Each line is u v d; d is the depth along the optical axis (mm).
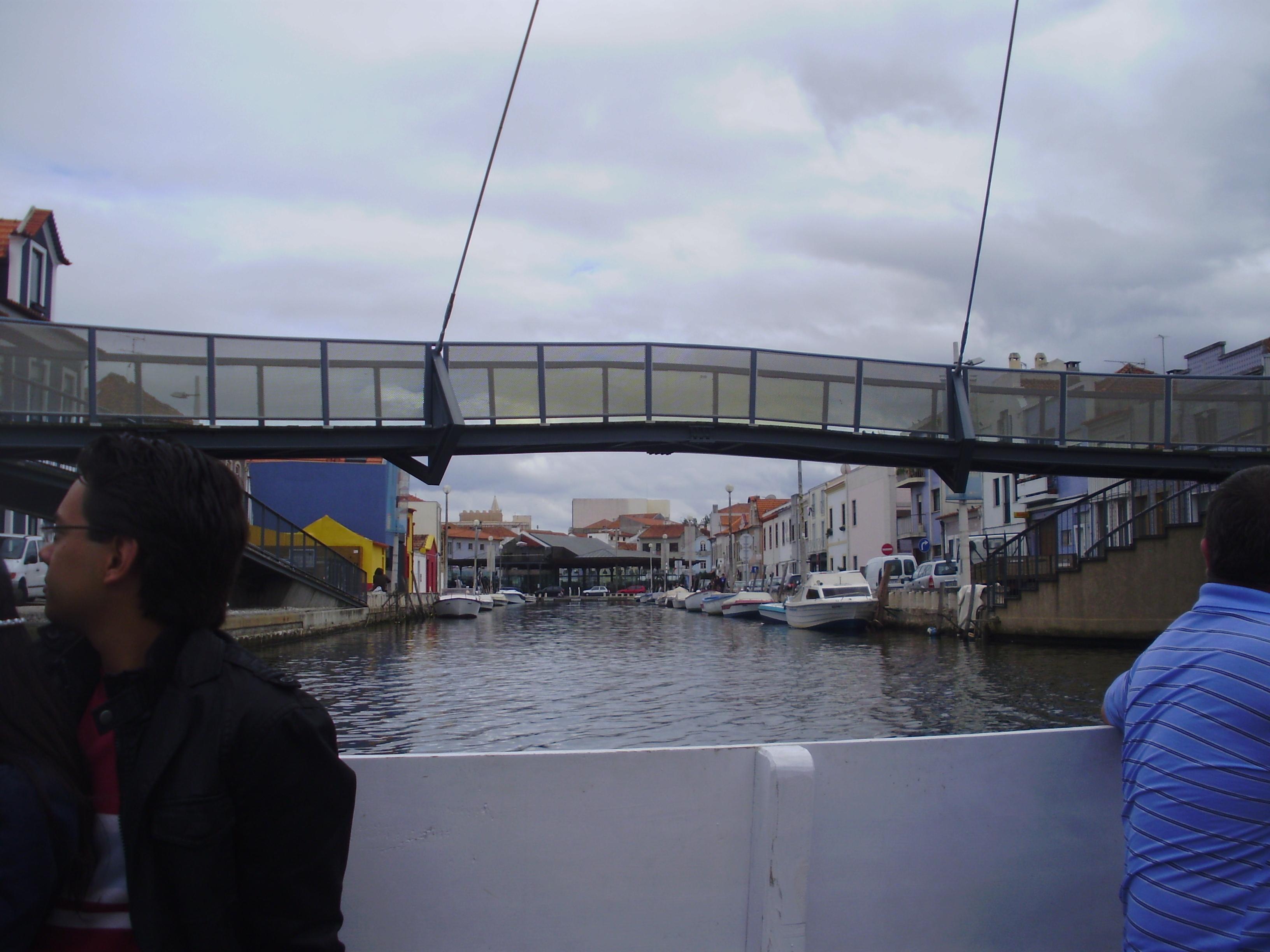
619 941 2457
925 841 2674
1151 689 2264
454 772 2424
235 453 16734
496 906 2406
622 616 71000
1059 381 19016
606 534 177375
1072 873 2793
